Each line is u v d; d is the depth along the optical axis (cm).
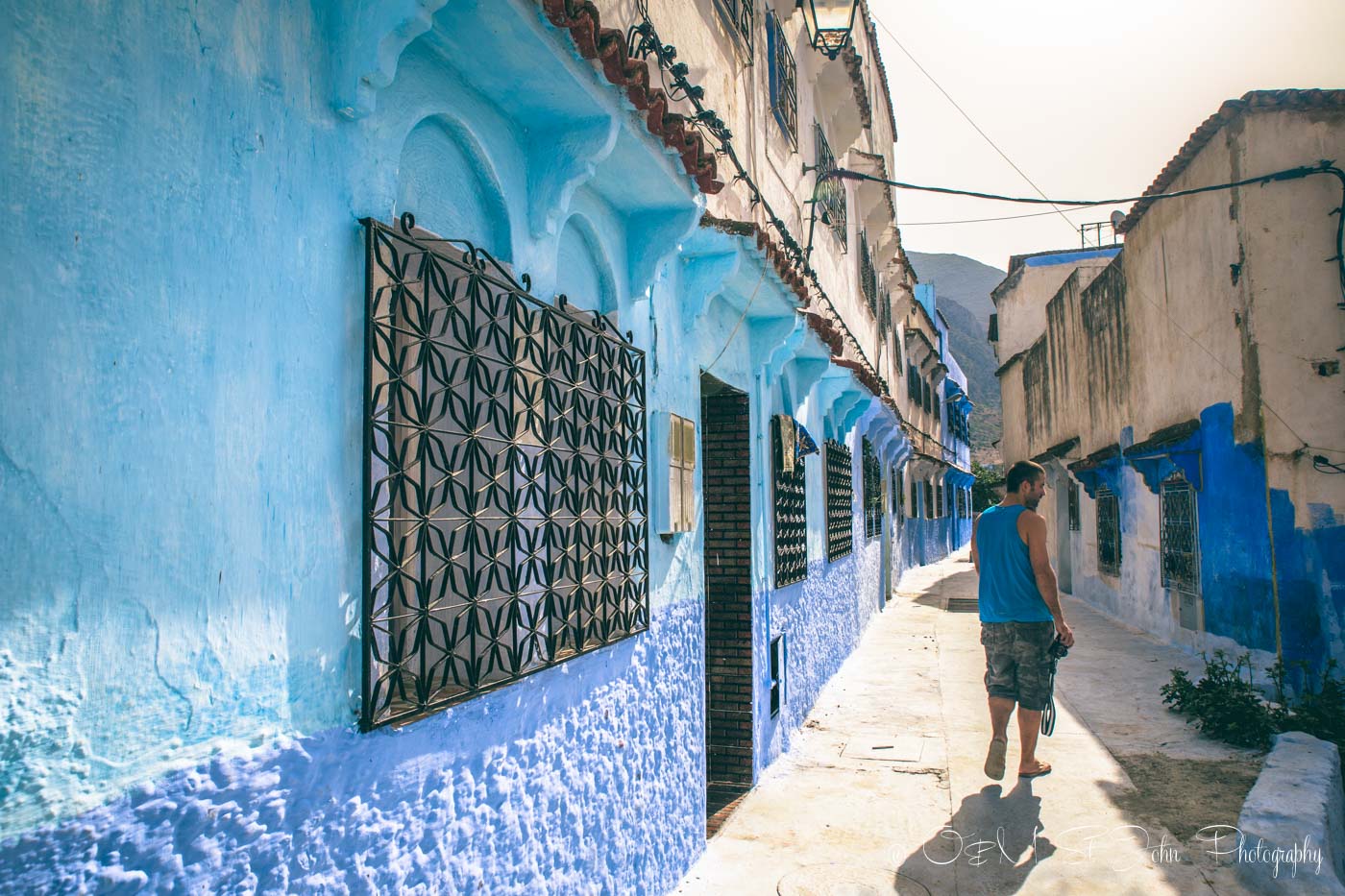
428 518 233
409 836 224
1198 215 1009
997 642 570
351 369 213
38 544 138
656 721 422
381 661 213
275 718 182
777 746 673
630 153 340
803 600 819
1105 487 1526
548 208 310
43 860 136
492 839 264
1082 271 1683
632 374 395
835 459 1058
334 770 198
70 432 144
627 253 412
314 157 204
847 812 549
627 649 388
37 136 142
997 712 566
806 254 769
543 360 302
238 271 180
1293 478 843
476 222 289
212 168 175
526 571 302
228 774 169
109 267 152
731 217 571
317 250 204
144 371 158
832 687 949
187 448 165
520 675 281
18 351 137
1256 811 468
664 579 445
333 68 211
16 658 134
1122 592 1416
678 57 482
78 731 142
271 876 179
